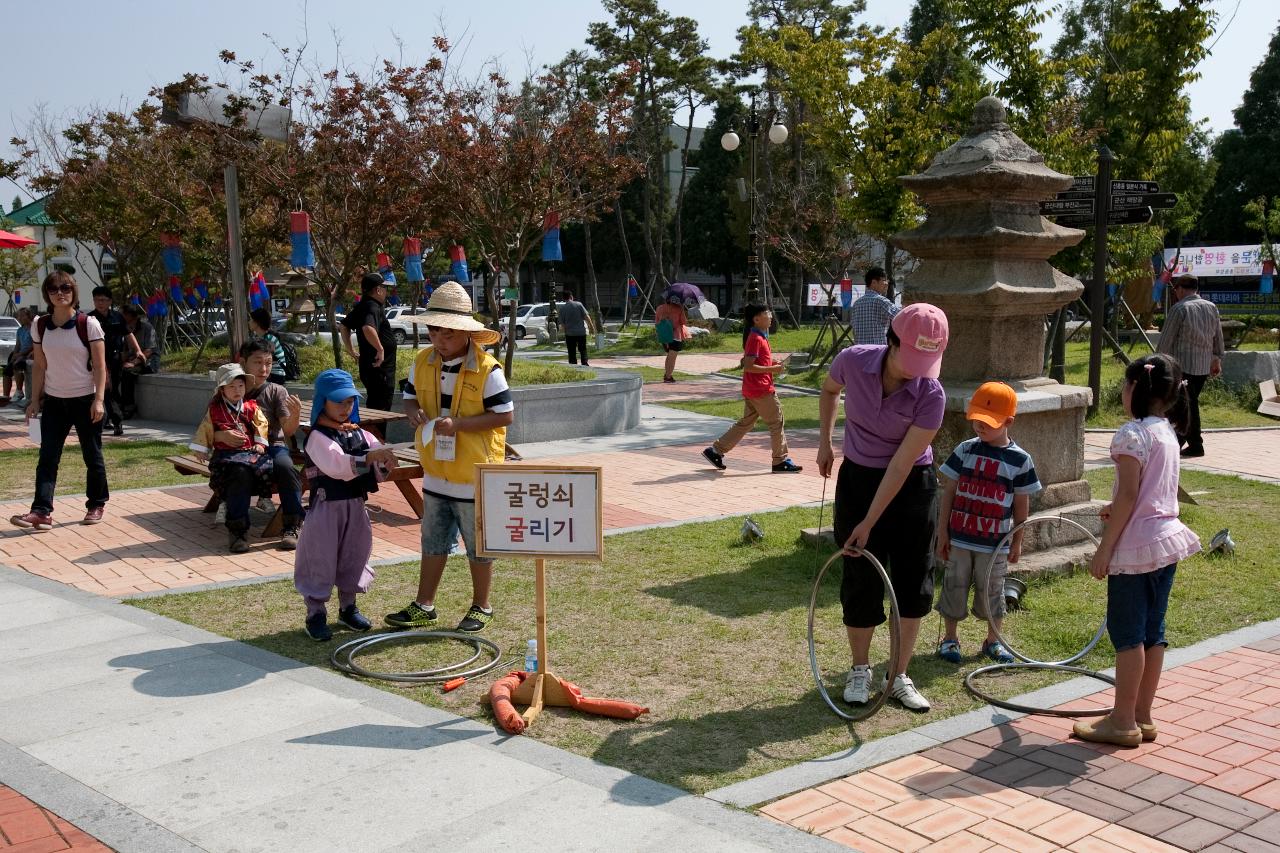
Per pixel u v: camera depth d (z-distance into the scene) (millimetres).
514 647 5777
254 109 15195
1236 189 46781
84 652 5668
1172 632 5977
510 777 4145
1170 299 29172
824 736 4594
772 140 25062
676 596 6711
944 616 5605
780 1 42562
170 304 26609
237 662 5520
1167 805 3924
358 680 5285
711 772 4207
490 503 4883
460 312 5840
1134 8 15773
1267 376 16562
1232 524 8664
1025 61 15523
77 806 3922
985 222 7000
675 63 43562
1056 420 7270
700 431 14586
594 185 16188
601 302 68375
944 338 4566
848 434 4922
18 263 41000
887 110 17469
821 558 7570
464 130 15492
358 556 6023
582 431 13961
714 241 55719
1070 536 7289
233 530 7922
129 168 20484
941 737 4566
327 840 3654
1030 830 3723
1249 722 4719
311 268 16156
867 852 3561
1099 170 12508
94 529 8680
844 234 35625
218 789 4059
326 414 5859
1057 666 5473
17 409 18031
